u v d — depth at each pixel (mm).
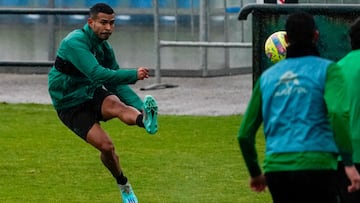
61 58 16641
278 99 11094
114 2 34125
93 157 21547
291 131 10969
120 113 16516
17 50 34500
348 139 10711
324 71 11016
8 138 23844
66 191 18219
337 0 31391
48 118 26734
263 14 17531
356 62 12797
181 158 21266
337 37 17516
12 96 30203
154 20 31516
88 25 16703
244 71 34750
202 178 19250
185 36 33250
